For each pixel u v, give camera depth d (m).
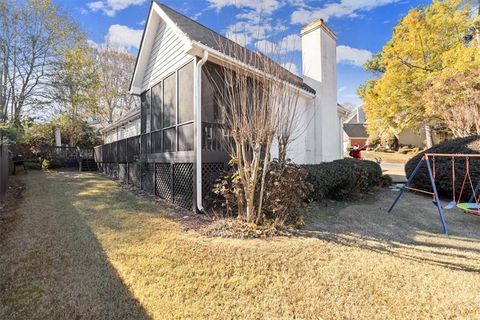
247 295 2.79
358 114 37.59
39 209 6.12
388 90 17.78
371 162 9.42
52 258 3.62
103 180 11.04
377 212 6.06
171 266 3.37
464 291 2.77
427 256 3.64
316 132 9.34
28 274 3.23
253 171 4.55
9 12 12.96
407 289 2.83
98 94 20.41
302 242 4.06
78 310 2.60
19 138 12.48
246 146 4.90
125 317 2.50
